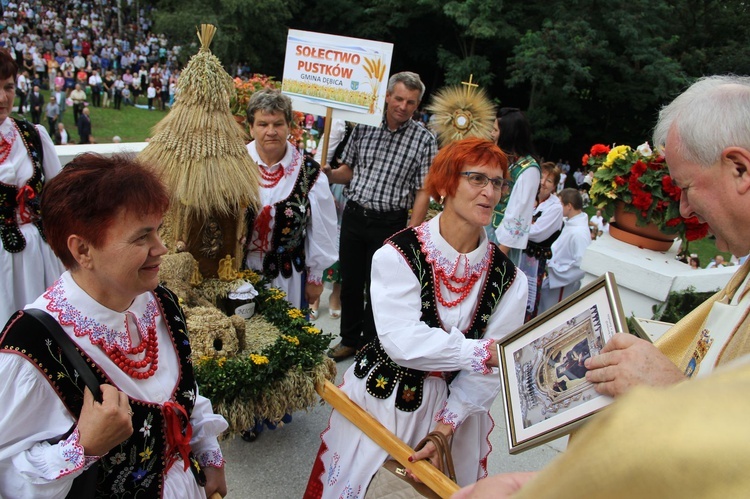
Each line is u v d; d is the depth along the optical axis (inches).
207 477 74.2
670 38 1066.7
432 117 169.5
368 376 89.0
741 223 52.3
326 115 158.2
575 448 16.3
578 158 1120.2
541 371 67.0
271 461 120.2
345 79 154.4
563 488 15.8
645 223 153.5
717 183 52.2
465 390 83.6
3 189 116.8
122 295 59.2
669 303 139.9
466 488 47.9
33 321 55.3
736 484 13.1
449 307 84.4
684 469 13.5
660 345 68.3
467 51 1126.4
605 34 999.0
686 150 53.4
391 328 81.7
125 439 56.2
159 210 58.1
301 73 159.3
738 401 14.3
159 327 67.0
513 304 87.0
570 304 68.1
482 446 93.3
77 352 56.7
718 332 56.5
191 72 111.2
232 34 1103.0
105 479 59.5
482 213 81.2
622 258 147.7
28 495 53.9
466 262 84.3
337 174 168.1
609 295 62.9
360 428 88.3
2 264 117.5
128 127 790.5
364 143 166.4
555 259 193.6
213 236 120.8
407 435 86.6
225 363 100.7
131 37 1227.9
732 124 50.6
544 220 169.0
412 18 1143.6
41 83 893.2
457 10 994.7
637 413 15.1
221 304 122.6
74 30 1091.3
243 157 116.9
